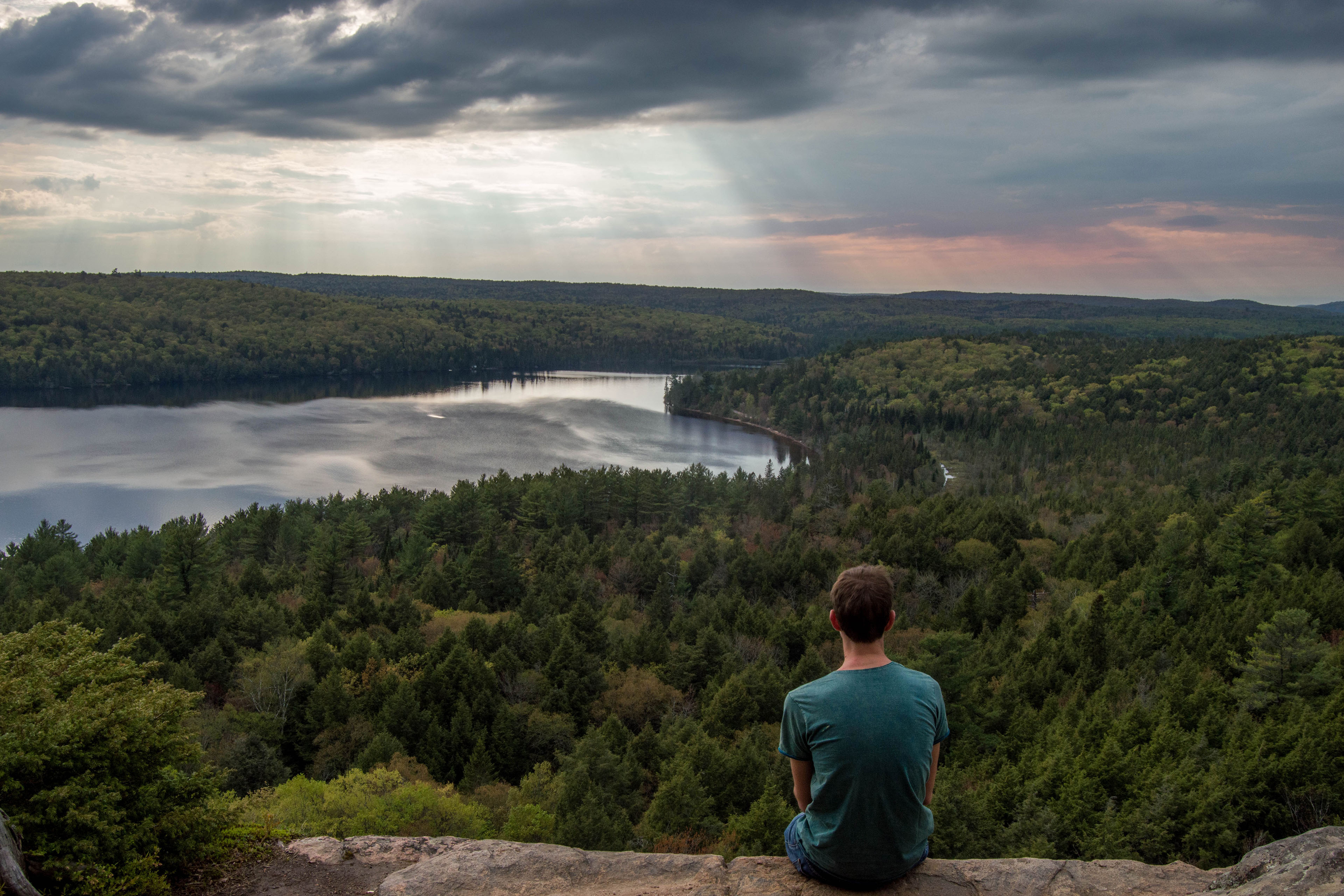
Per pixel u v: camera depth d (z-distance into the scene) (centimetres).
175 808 845
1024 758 4644
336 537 11144
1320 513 9956
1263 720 5122
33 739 794
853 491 18125
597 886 665
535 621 8400
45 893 745
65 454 19100
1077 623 7012
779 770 4694
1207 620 6744
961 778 4569
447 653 6712
